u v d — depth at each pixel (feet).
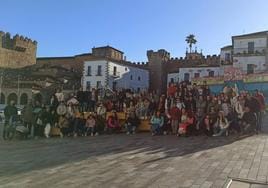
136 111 75.36
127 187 32.14
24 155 50.21
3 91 269.85
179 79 271.69
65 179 35.68
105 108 75.97
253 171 36.04
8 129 70.44
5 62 298.56
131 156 46.24
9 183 34.78
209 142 55.88
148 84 305.94
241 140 56.49
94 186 32.86
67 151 52.49
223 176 34.53
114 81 281.54
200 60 275.80
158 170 37.88
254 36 220.43
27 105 73.87
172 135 67.36
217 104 65.46
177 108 68.44
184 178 34.32
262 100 68.13
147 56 311.47
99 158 45.78
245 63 219.20
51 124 74.13
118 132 74.95
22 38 311.47
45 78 272.72
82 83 282.77
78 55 311.88
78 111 77.51
